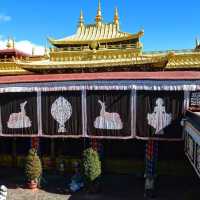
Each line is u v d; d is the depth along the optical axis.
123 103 21.11
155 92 20.64
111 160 27.55
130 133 21.06
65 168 27.97
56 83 22.06
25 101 22.69
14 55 38.44
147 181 21.14
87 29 36.66
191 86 20.06
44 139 29.02
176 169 26.44
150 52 32.12
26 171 22.86
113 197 21.02
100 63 28.92
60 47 35.44
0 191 19.33
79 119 21.86
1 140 30.12
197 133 15.45
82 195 21.42
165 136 20.56
